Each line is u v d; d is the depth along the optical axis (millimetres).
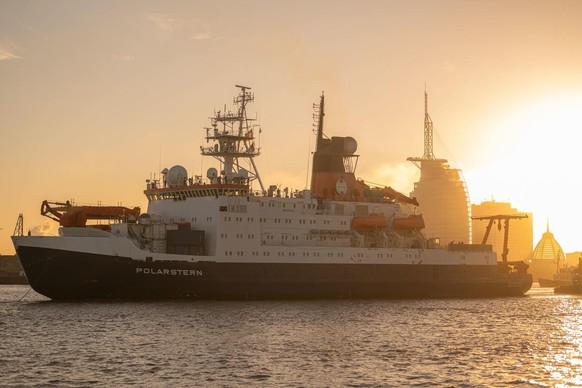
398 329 118438
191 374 80688
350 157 190500
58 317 125062
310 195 174000
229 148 174875
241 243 158375
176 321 120812
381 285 176125
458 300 183000
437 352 96812
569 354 96812
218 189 160000
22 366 84312
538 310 159125
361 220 176375
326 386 76312
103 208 162000
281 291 162125
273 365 85938
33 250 144500
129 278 147625
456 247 193500
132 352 93000
